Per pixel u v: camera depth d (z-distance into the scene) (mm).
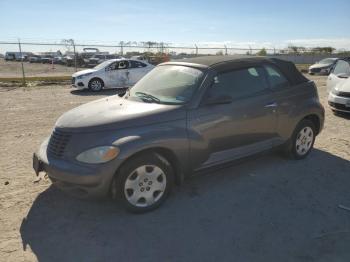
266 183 4938
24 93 14625
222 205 4305
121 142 3787
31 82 19312
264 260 3273
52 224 3883
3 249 3426
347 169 5480
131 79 16984
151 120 4035
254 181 4996
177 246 3484
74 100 12680
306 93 5684
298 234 3695
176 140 4117
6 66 42219
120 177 3869
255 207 4262
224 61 4906
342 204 4359
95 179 3729
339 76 11117
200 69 4676
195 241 3564
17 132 7637
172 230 3762
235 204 4332
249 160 5055
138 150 3842
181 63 5031
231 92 4762
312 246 3490
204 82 4512
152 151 4047
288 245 3504
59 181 3938
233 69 4867
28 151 6316
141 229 3783
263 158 5895
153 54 26750
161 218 4004
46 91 15602
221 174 5234
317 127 6020
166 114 4145
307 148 5898
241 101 4801
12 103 11688
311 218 4016
